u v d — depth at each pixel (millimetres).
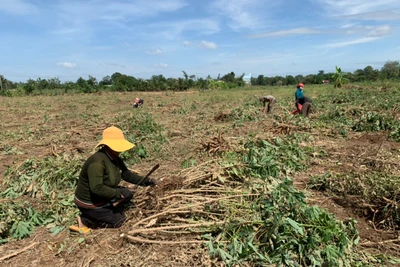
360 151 6711
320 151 6637
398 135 7723
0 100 27031
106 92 38531
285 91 28375
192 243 3412
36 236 3852
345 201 4438
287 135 8109
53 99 27219
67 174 5227
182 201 4062
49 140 9195
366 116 8883
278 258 3072
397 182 4355
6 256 3416
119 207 4074
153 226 3748
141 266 3186
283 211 3559
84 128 10695
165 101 21438
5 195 5012
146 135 8891
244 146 6531
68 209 4410
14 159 7480
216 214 3834
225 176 4742
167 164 6406
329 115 10477
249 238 3285
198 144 7520
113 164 3828
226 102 18859
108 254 3410
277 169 4934
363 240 3656
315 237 3180
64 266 3285
